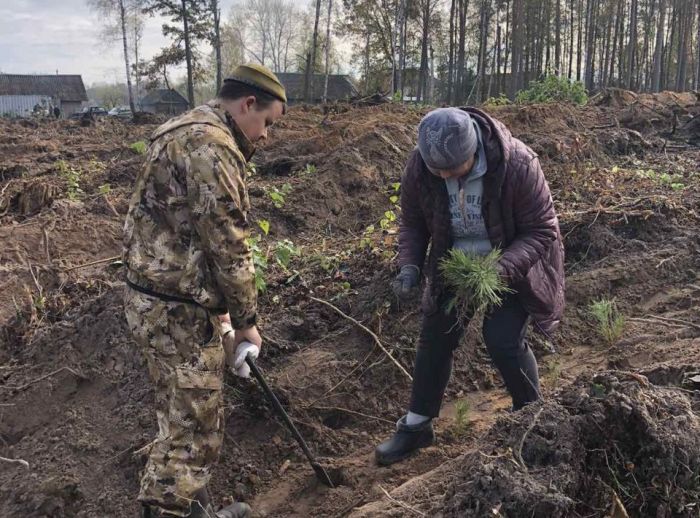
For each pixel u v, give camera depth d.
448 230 3.11
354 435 3.78
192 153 2.46
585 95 18.28
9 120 20.31
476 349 4.30
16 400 3.93
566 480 2.45
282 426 3.72
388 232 5.79
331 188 8.00
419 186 3.14
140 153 11.42
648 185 6.96
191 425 2.65
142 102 58.66
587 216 5.57
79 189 8.70
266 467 3.56
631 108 13.53
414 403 3.44
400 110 15.43
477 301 2.98
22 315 4.89
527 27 48.31
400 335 4.30
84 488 3.36
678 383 3.35
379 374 4.08
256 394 3.74
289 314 4.52
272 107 2.67
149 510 2.78
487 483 2.42
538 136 10.34
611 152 10.02
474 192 2.96
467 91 46.75
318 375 4.00
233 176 2.52
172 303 2.58
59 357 4.10
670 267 5.13
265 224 5.31
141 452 3.37
